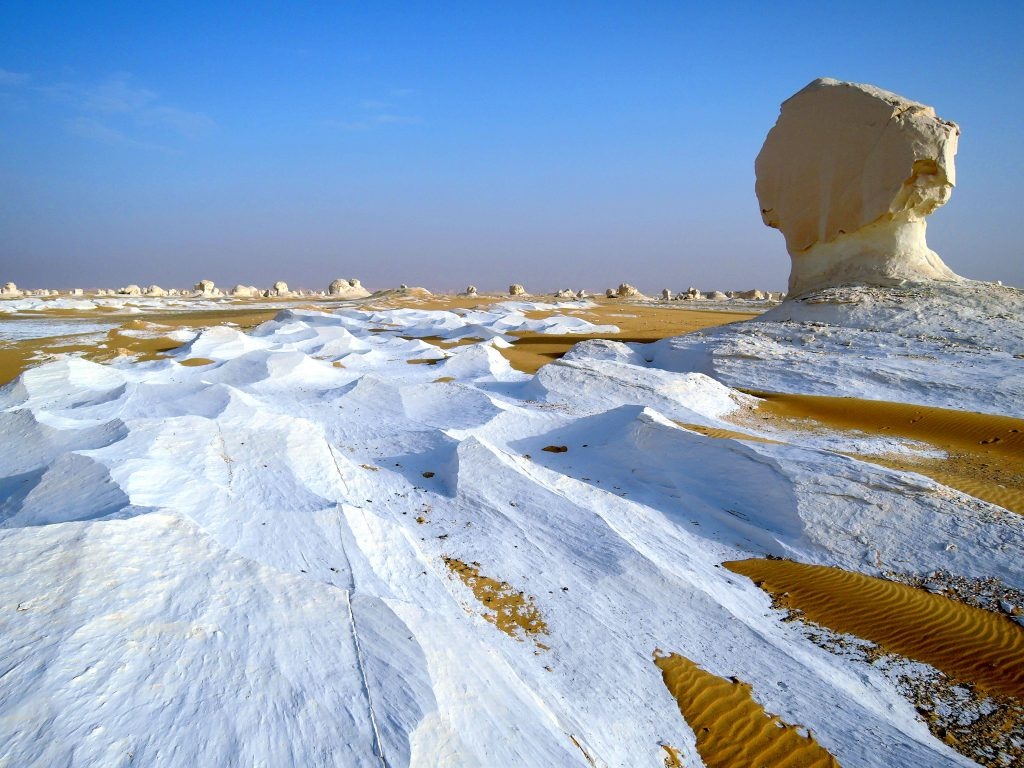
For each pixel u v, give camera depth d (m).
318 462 11.96
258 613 6.05
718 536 11.74
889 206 28.50
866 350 24.84
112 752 4.34
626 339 42.81
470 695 5.96
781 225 33.16
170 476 9.25
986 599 9.30
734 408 20.59
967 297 27.42
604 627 8.55
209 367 26.58
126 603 5.61
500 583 9.40
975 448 16.39
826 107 30.03
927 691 7.66
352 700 5.24
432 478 13.33
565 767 5.53
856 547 10.79
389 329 49.41
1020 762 6.60
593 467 14.72
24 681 4.63
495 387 24.11
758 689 7.59
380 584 8.02
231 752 4.57
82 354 34.97
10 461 11.23
